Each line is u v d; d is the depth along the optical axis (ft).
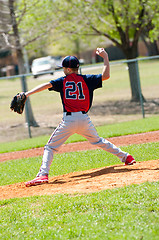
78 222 45.57
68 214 49.26
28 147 121.08
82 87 65.36
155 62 401.08
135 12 189.98
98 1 180.65
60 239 42.01
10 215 51.90
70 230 43.55
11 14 166.71
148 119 152.46
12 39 173.88
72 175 73.36
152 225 41.98
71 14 183.42
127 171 68.23
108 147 70.49
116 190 55.31
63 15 183.32
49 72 152.87
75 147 108.47
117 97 232.73
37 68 367.86
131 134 118.83
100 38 204.33
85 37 208.44
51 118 193.06
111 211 47.96
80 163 84.23
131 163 71.61
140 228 41.55
